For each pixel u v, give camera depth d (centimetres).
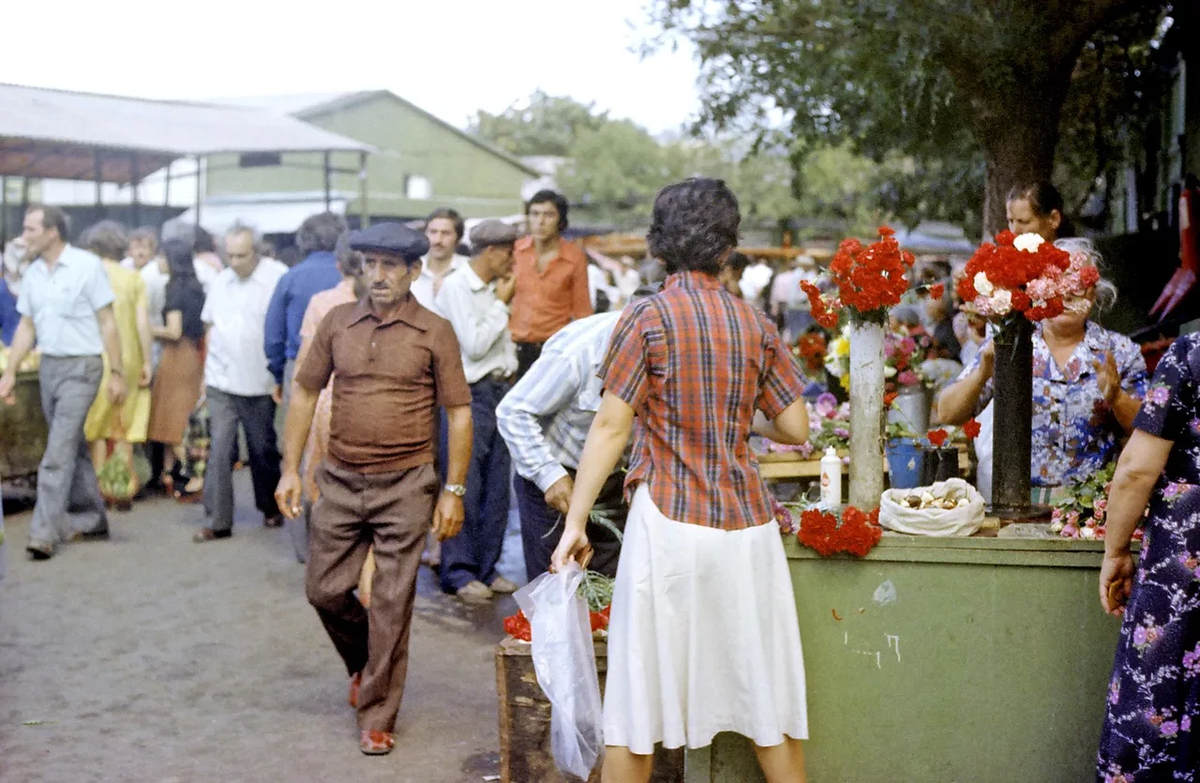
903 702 383
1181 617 332
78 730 527
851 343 400
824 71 923
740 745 381
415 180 3284
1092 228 1216
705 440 351
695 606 346
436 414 562
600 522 478
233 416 913
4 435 977
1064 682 376
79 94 1561
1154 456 333
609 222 4053
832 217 3020
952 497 390
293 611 715
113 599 742
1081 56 1017
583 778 395
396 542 500
